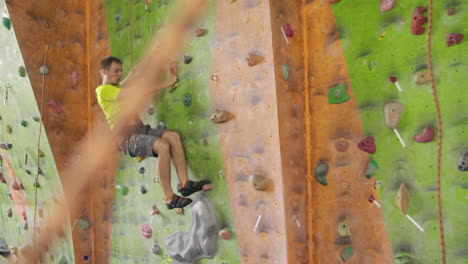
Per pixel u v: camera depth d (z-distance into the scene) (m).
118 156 3.13
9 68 3.12
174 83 2.59
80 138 3.28
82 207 3.32
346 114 2.14
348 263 2.10
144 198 2.90
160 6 2.71
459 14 1.81
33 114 3.10
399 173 1.97
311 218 2.23
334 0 2.18
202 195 2.47
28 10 2.98
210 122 2.40
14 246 3.77
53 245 3.48
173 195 2.44
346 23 2.15
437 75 1.87
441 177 1.85
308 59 2.28
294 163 2.17
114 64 2.50
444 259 1.82
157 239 2.80
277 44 2.12
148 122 2.81
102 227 3.29
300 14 2.31
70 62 3.25
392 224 1.98
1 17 2.92
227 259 2.35
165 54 2.65
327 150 2.20
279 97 2.09
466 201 1.78
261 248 2.17
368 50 2.07
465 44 1.79
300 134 2.24
